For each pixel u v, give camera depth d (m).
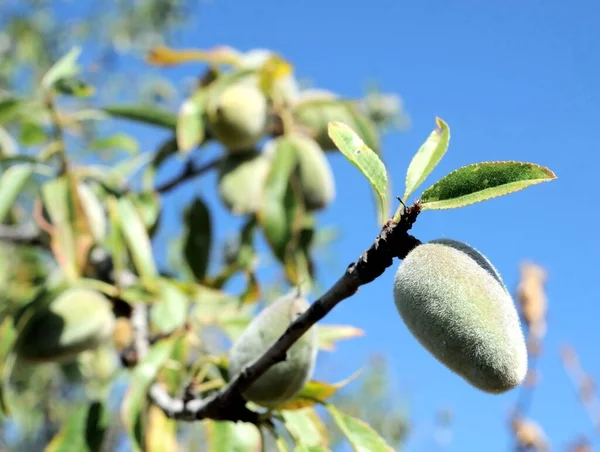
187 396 0.31
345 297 0.24
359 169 0.24
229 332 0.40
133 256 0.42
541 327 0.37
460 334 0.22
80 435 0.38
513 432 0.38
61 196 0.42
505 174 0.22
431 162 0.24
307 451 0.29
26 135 0.46
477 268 0.23
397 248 0.23
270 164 0.49
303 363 0.28
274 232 0.46
